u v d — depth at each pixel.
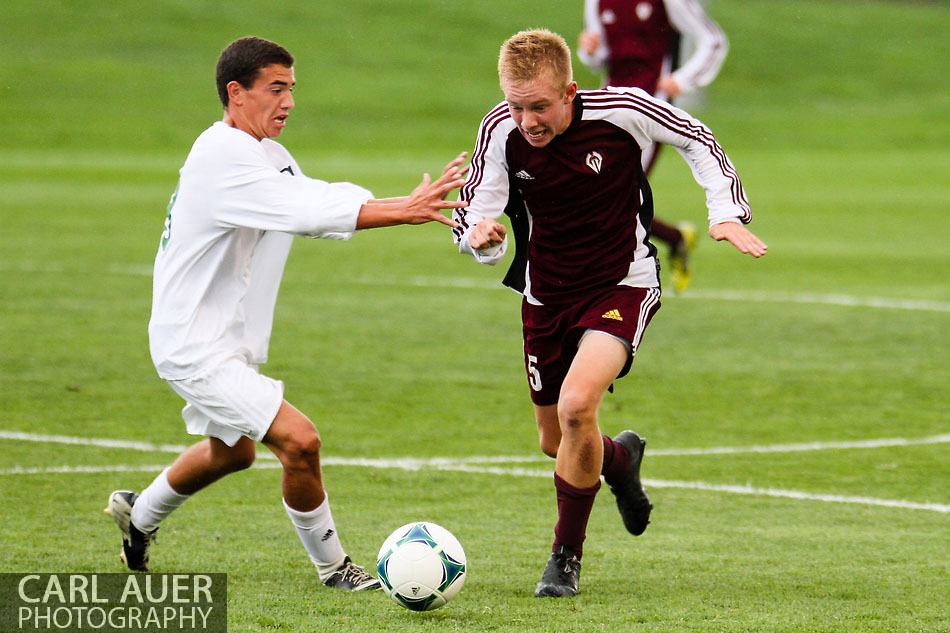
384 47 139.50
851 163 96.38
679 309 40.03
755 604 15.22
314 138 103.75
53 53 126.88
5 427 24.73
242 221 15.23
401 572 14.53
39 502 19.78
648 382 29.92
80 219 59.66
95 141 100.38
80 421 25.36
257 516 19.39
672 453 23.81
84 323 35.72
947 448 24.17
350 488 21.05
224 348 15.59
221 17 145.62
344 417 26.17
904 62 149.00
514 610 14.95
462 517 19.44
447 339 34.62
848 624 14.41
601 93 16.41
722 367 31.61
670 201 71.88
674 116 16.67
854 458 23.42
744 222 16.72
